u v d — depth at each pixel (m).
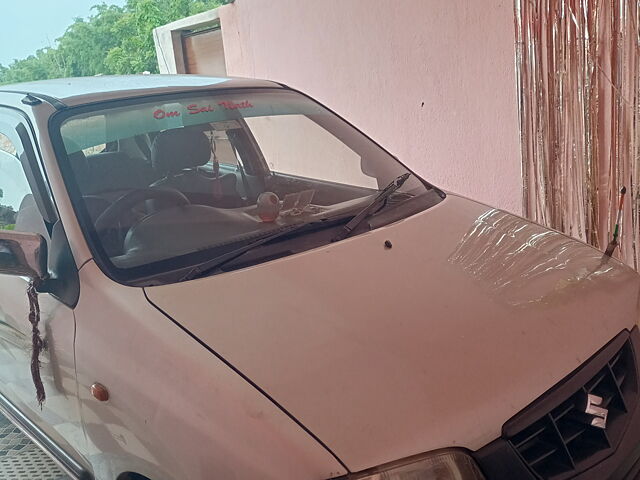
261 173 2.84
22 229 2.37
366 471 1.43
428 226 2.40
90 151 2.36
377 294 1.94
